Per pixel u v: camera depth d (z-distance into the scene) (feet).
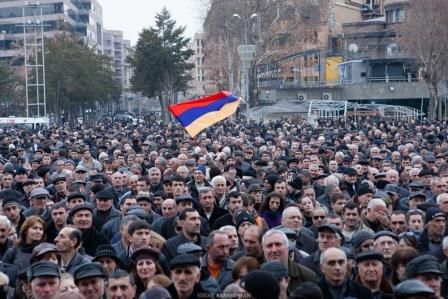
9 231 35.50
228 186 51.75
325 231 30.60
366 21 298.56
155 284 25.13
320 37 292.61
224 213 42.22
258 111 207.82
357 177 56.85
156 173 55.11
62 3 468.75
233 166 58.54
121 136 128.67
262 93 263.49
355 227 37.47
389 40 287.07
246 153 76.33
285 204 41.50
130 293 24.93
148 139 109.40
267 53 224.74
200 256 27.55
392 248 30.48
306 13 233.76
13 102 312.09
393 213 37.42
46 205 42.45
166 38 302.86
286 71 281.95
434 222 34.24
